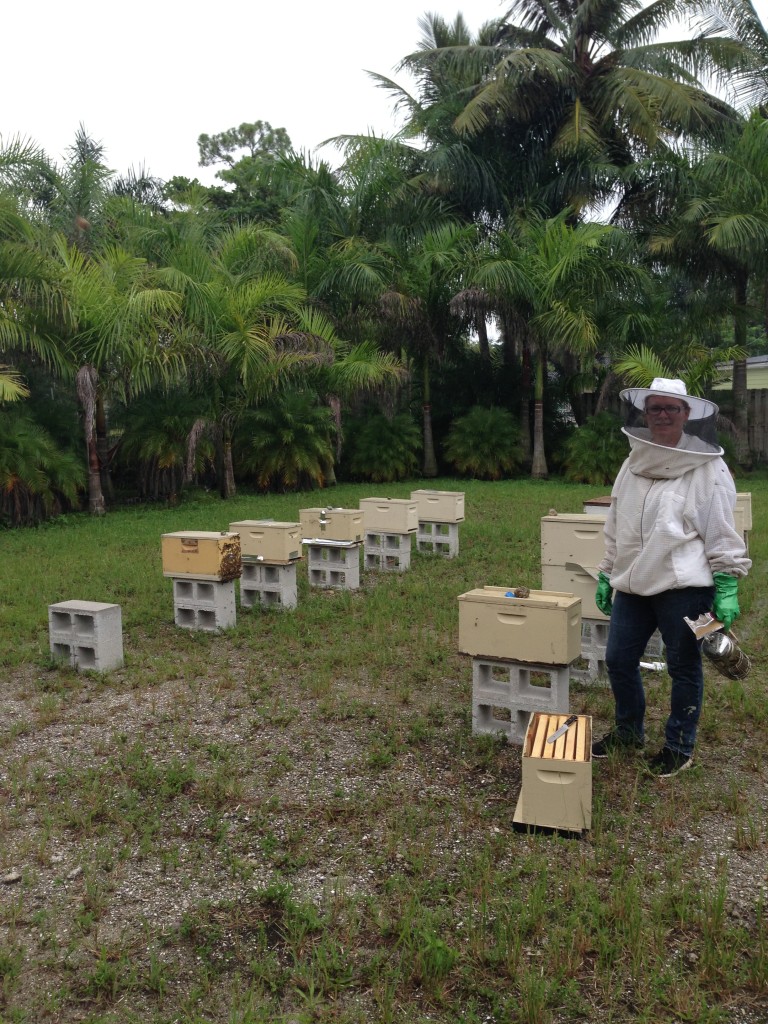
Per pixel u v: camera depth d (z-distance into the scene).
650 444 3.77
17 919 2.94
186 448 15.88
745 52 19.95
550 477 20.41
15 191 14.32
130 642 6.50
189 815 3.70
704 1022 2.38
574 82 20.66
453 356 21.80
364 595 8.09
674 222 18.92
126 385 14.76
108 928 2.90
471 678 5.55
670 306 21.45
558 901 2.93
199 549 6.62
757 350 34.94
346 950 2.73
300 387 18.33
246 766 4.19
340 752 4.37
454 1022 2.42
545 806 3.45
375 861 3.27
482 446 20.16
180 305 14.77
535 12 21.91
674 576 3.75
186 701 5.17
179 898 3.07
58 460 13.52
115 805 3.79
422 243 20.12
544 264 18.22
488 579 8.46
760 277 18.91
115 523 13.05
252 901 3.04
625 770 4.02
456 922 2.87
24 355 13.59
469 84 22.42
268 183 24.88
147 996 2.56
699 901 2.93
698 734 4.48
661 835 3.41
